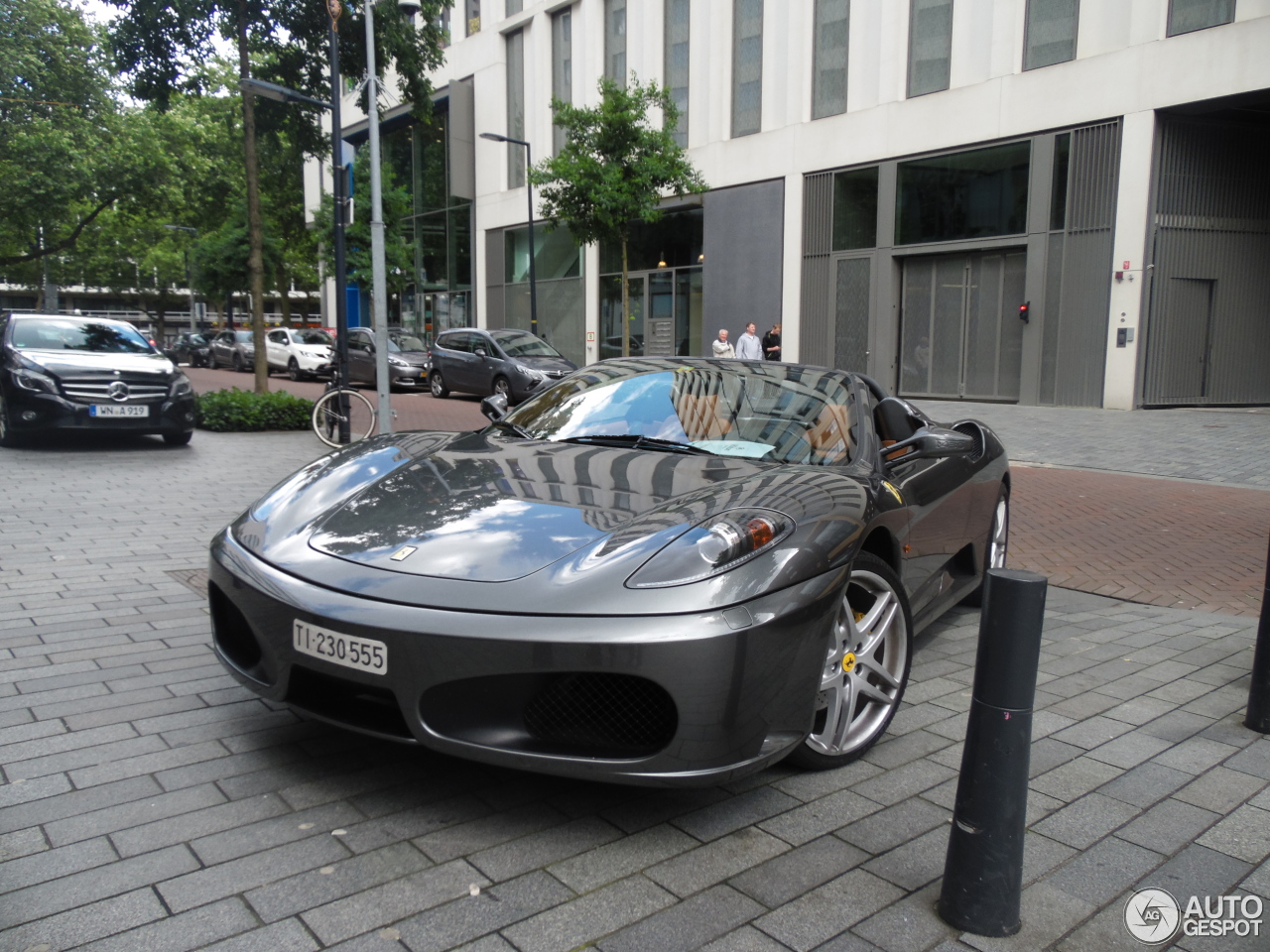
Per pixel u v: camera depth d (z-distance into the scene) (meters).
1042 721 3.25
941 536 3.78
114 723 2.96
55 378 8.95
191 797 2.49
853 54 17.98
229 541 2.82
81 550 5.33
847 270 18.50
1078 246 15.09
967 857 2.00
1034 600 1.96
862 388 3.77
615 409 3.58
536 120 26.20
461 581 2.34
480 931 1.95
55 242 32.16
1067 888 2.20
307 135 15.19
